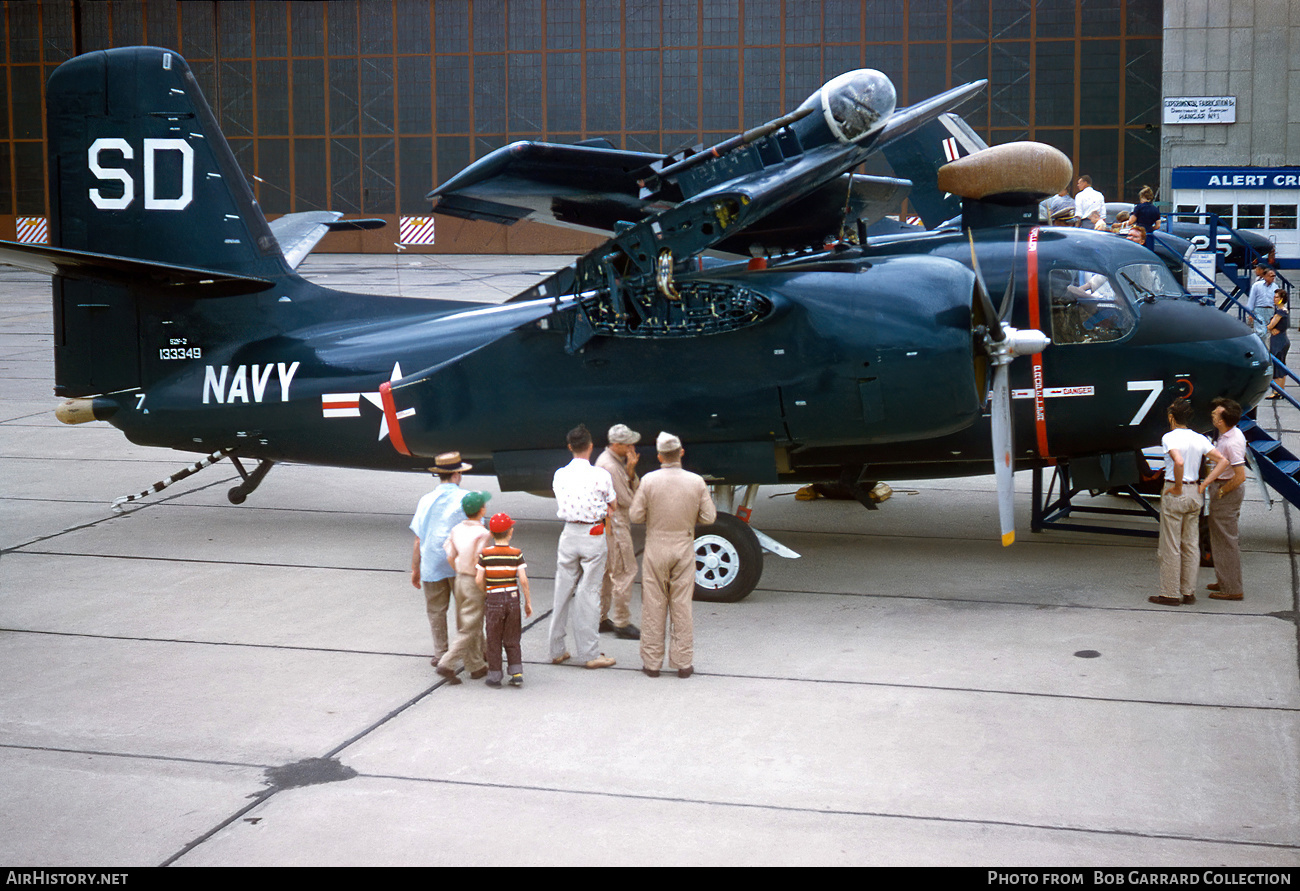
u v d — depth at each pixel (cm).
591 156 975
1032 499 1213
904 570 1063
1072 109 4466
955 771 650
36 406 1988
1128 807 606
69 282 1191
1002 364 946
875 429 958
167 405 1184
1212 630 879
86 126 1177
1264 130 4047
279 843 579
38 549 1150
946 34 4516
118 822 602
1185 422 934
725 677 802
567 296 1069
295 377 1145
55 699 771
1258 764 653
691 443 1002
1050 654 834
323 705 758
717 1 4666
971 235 1031
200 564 1098
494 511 1320
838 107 923
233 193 1164
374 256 5009
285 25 4922
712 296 966
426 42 4872
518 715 739
